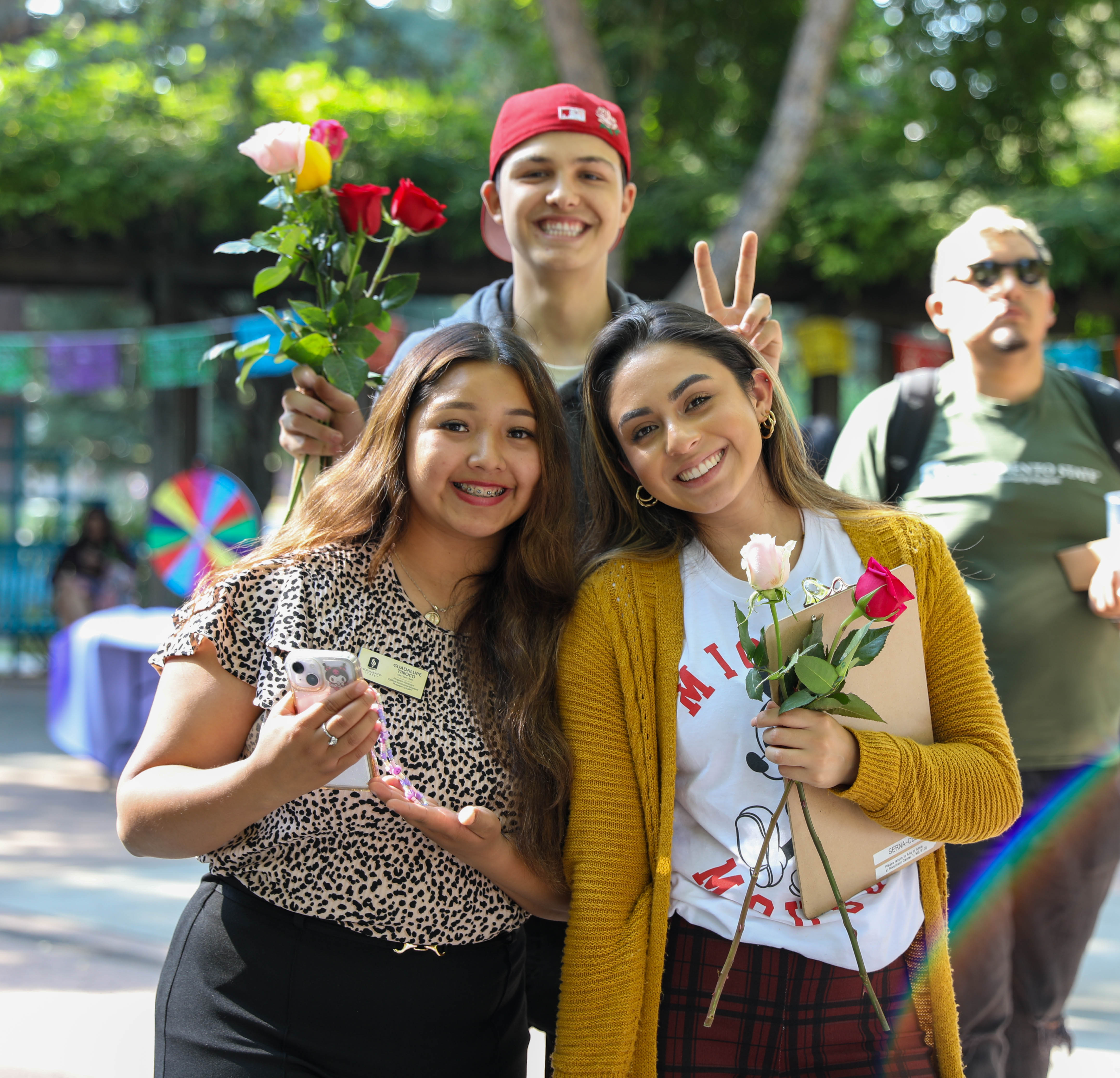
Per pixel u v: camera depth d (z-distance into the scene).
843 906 1.72
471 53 10.41
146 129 8.41
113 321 20.00
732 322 2.28
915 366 8.07
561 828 1.91
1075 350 6.93
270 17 9.11
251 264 8.82
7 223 8.34
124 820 1.70
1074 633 2.71
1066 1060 3.37
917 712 1.85
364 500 1.90
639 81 8.62
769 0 8.62
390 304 2.34
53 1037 3.57
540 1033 3.73
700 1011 1.80
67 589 10.66
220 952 1.73
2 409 13.06
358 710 1.54
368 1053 1.73
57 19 10.02
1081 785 2.71
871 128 9.19
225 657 1.75
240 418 12.73
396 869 1.74
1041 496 2.73
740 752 1.83
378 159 8.09
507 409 1.87
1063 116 9.05
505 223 2.68
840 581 1.86
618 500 2.07
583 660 1.92
